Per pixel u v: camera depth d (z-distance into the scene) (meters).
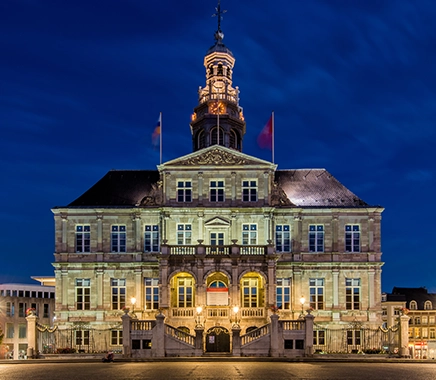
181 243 62.09
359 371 37.12
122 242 63.78
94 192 66.50
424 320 110.25
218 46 75.50
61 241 63.59
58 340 60.03
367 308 62.44
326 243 63.47
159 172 65.06
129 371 36.47
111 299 62.72
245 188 62.88
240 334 54.38
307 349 49.72
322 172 68.75
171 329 50.38
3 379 31.91
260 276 59.97
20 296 102.56
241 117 76.62
